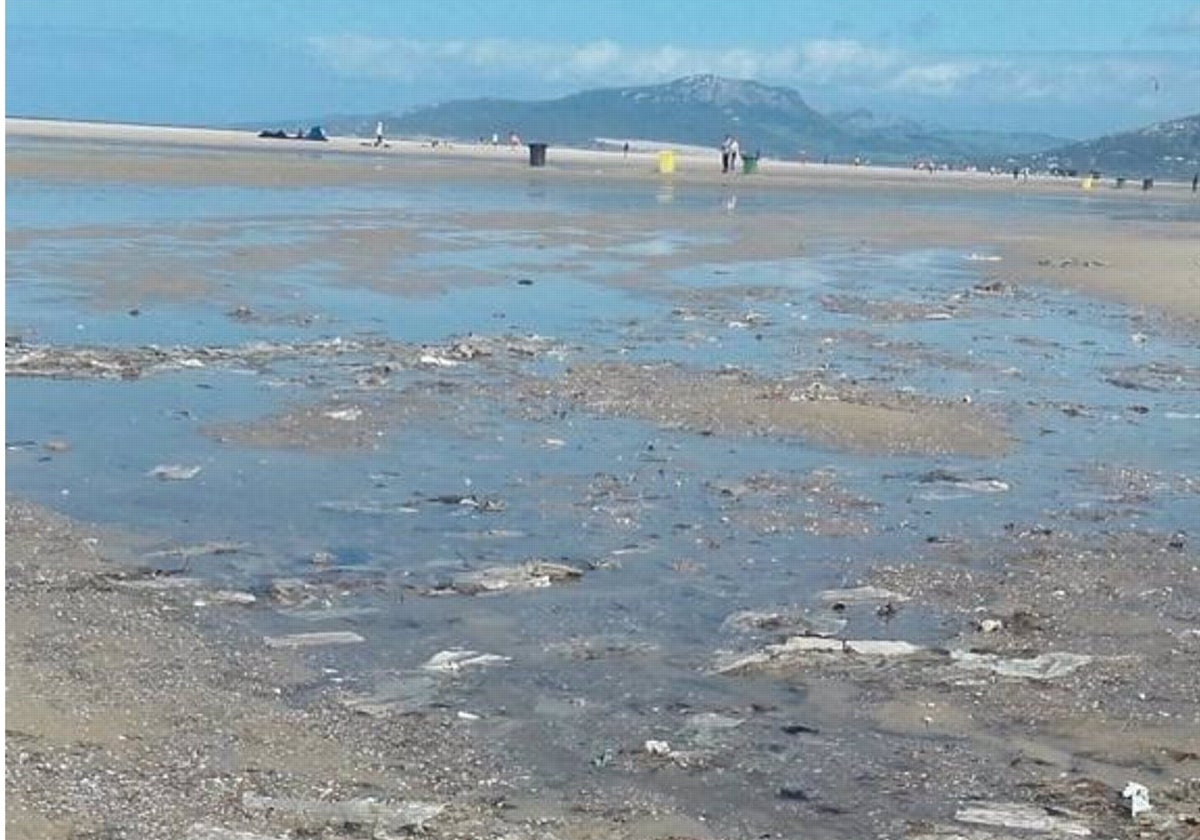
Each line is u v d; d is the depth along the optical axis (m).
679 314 31.73
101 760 9.30
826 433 20.31
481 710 10.77
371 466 17.73
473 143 199.88
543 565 14.12
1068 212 81.12
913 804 9.44
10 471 16.80
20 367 22.56
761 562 14.61
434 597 13.25
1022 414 22.47
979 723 10.79
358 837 8.55
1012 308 35.53
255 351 24.89
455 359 24.89
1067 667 11.96
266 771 9.41
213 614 12.52
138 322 27.33
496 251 42.00
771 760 10.05
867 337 29.69
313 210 52.41
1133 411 23.23
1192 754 10.32
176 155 87.69
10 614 11.93
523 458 18.38
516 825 8.86
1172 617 13.32
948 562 14.79
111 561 13.77
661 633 12.53
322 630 12.27
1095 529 16.20
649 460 18.48
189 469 17.25
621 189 77.56
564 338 27.78
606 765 9.91
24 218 42.97
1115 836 8.98
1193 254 50.44
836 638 12.48
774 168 134.25
